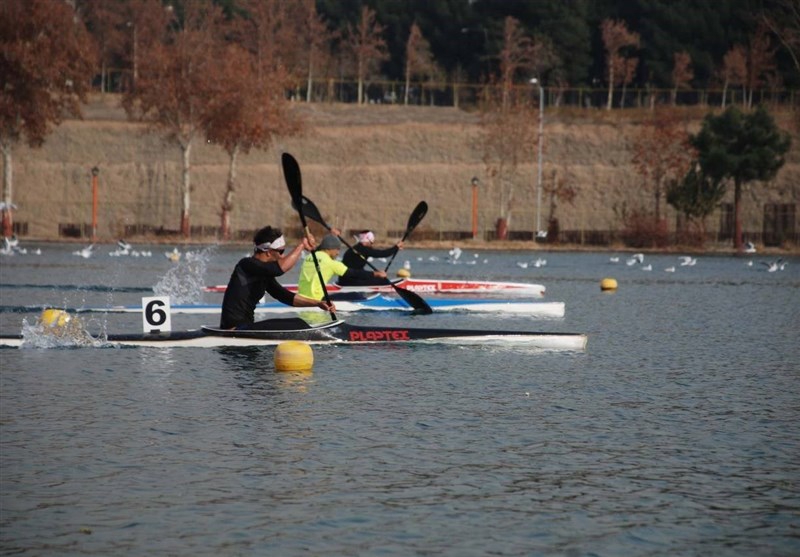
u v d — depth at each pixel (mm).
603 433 47062
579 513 35938
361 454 43000
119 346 72250
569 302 115812
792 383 60031
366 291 109438
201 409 51500
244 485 38750
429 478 39750
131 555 31938
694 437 46438
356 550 32375
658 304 113438
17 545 32750
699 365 66750
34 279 145375
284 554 32000
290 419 49312
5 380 59188
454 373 62562
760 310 106312
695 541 33375
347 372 62625
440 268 190000
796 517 35688
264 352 70062
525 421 49344
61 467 40969
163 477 39719
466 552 32281
